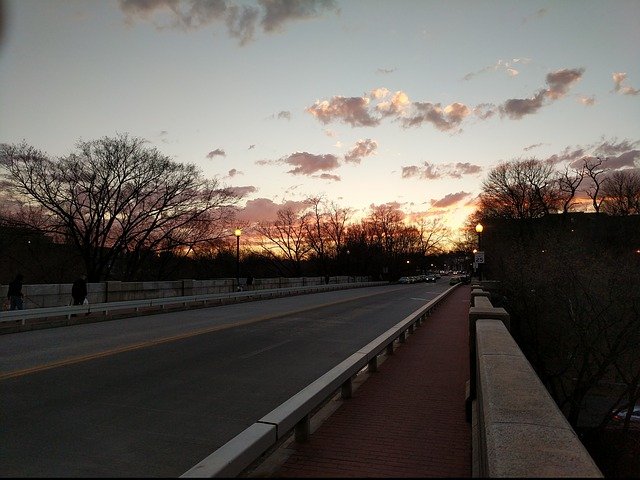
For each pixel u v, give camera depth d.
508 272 26.78
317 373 9.20
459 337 14.41
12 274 44.56
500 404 3.50
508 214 65.88
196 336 14.06
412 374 9.08
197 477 3.10
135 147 39.75
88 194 38.31
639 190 67.94
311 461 4.73
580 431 17.11
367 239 101.19
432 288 62.28
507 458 2.60
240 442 3.87
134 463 4.85
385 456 4.88
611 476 13.38
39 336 14.44
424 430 5.78
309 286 52.06
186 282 30.30
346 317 20.42
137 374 8.93
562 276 21.78
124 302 21.16
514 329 22.64
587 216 67.81
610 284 19.67
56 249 45.78
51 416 6.36
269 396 7.49
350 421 6.16
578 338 19.81
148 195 41.12
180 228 44.88
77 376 8.71
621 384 22.56
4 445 5.31
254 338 13.82
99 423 6.10
